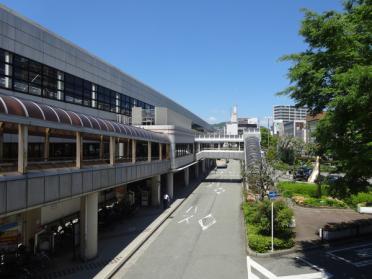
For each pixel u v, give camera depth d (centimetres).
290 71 1425
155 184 2991
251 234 1866
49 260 1482
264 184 2577
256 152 4188
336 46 1227
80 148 1431
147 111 3375
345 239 1962
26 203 1077
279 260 1633
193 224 2366
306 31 1284
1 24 1667
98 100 2766
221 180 5100
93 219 1589
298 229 2195
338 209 2859
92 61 2647
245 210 2467
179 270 1493
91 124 1538
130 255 1680
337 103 1080
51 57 2083
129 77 3497
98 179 1588
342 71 1177
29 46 1875
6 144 1684
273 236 1833
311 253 1745
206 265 1557
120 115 3244
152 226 2244
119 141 2495
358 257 1678
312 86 1302
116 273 1455
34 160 1418
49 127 1200
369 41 1159
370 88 987
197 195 3672
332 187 1386
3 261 1317
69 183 1325
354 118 1179
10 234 1543
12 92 1750
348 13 1289
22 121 1064
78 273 1415
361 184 1321
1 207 971
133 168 2120
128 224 2308
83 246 1566
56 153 2155
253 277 1417
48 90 2064
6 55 1709
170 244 1889
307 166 5469
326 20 1248
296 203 3061
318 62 1296
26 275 1304
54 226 1909
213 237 2033
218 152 4931
